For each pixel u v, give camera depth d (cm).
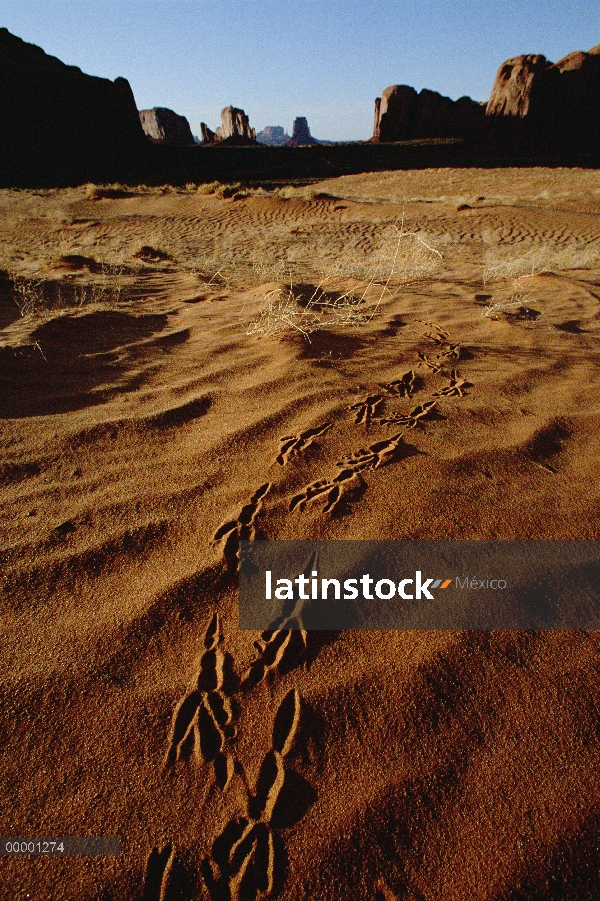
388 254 817
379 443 216
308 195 1711
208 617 139
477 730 114
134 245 1070
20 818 99
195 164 4788
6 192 2234
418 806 102
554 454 214
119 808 101
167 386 275
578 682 123
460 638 133
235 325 381
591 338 394
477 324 413
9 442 211
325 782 106
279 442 216
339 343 340
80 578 148
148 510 175
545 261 815
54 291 498
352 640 133
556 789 104
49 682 120
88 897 90
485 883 92
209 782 106
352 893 91
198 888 92
